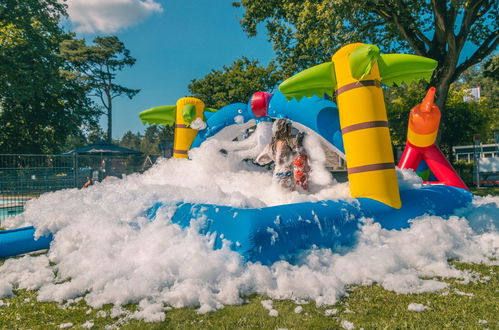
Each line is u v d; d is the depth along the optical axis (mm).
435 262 3535
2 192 10852
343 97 4246
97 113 33531
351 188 4285
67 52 49781
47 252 4648
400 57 4168
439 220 4266
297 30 13852
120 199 4410
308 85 4398
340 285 2984
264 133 6172
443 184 5664
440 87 12766
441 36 13078
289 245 3357
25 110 25578
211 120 7203
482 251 3961
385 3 13039
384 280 3137
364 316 2486
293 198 4062
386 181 4121
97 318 2613
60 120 28016
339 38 11703
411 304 2609
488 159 15789
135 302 2875
